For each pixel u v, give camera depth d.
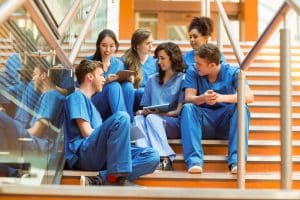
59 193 1.61
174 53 3.42
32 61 2.46
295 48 4.98
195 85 3.26
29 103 2.43
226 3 9.12
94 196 1.59
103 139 2.65
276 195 1.51
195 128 3.00
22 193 1.62
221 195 1.53
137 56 3.77
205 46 3.22
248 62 2.56
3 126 2.18
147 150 2.75
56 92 2.78
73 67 3.13
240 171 2.61
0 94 2.18
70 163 2.80
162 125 3.11
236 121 2.94
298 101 4.11
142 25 9.95
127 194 1.58
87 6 4.54
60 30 2.89
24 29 2.33
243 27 8.77
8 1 1.68
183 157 3.04
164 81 3.42
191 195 1.54
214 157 3.03
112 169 2.57
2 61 2.20
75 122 2.87
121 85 3.31
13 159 2.25
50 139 2.68
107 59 3.63
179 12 9.96
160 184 2.80
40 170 2.52
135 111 3.56
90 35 4.49
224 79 3.24
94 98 3.25
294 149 3.31
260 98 4.07
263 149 3.22
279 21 2.10
